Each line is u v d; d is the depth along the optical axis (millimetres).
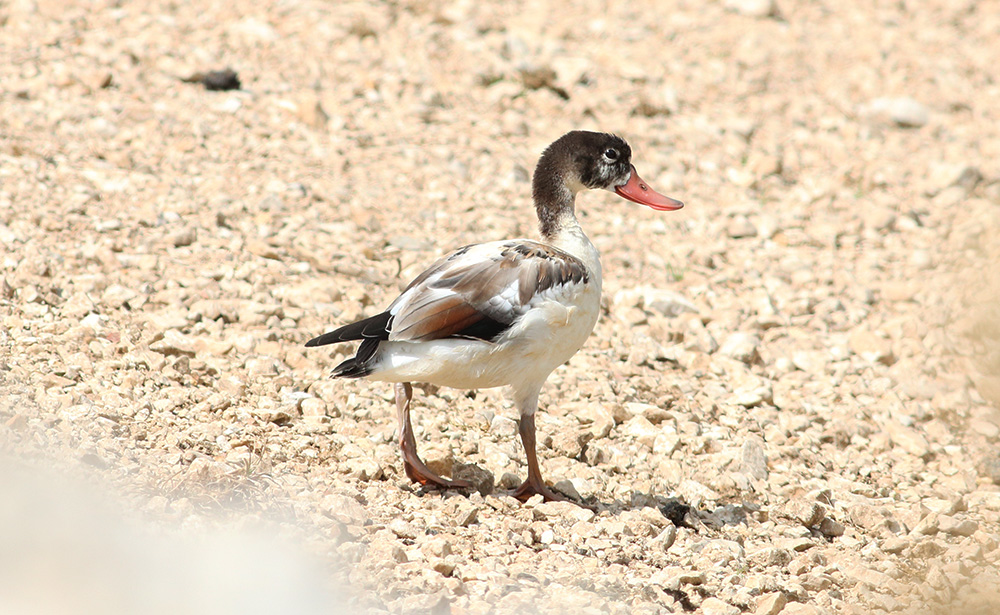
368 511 8508
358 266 13484
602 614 7270
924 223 17328
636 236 16109
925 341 13586
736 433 11266
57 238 12695
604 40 23016
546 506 9062
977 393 12453
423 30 21703
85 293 11438
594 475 9891
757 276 15211
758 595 8141
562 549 8445
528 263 8914
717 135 19656
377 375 8656
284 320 11859
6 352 10008
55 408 9031
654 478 10055
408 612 7016
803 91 22047
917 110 21141
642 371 12234
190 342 10914
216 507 8016
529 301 8766
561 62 21094
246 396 10227
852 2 26578
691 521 9430
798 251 16188
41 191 13867
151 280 12102
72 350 10227
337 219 14852
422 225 15195
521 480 9664
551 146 10133
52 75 17531
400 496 9023
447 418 10531
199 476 8180
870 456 11211
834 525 9570
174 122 16781
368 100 19062
